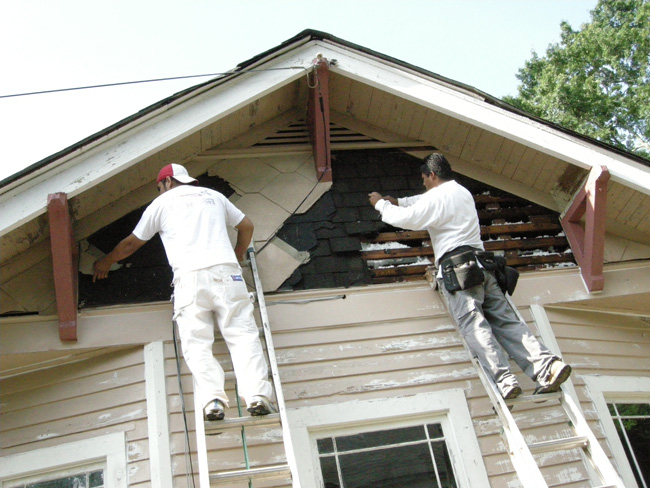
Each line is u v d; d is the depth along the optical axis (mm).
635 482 4934
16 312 4773
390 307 5230
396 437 4793
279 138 5883
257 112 5684
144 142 4785
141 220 4656
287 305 5125
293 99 5918
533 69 18750
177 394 4680
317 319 5098
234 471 4012
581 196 5566
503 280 4816
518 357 4590
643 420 5395
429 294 5332
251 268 4996
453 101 5316
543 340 5285
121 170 4711
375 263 5426
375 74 5352
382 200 5148
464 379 5012
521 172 5891
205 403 3965
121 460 4500
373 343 5074
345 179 5770
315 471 4586
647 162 5254
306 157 5812
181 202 4625
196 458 4465
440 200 4895
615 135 16844
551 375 4359
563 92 17141
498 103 5324
